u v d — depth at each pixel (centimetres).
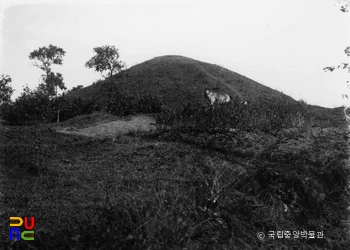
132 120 1295
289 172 596
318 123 1268
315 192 571
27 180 548
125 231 347
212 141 788
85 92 3159
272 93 3300
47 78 2150
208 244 395
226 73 3688
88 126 1159
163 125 972
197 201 457
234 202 490
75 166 634
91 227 354
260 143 788
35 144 746
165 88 2934
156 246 345
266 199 534
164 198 408
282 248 444
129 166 636
